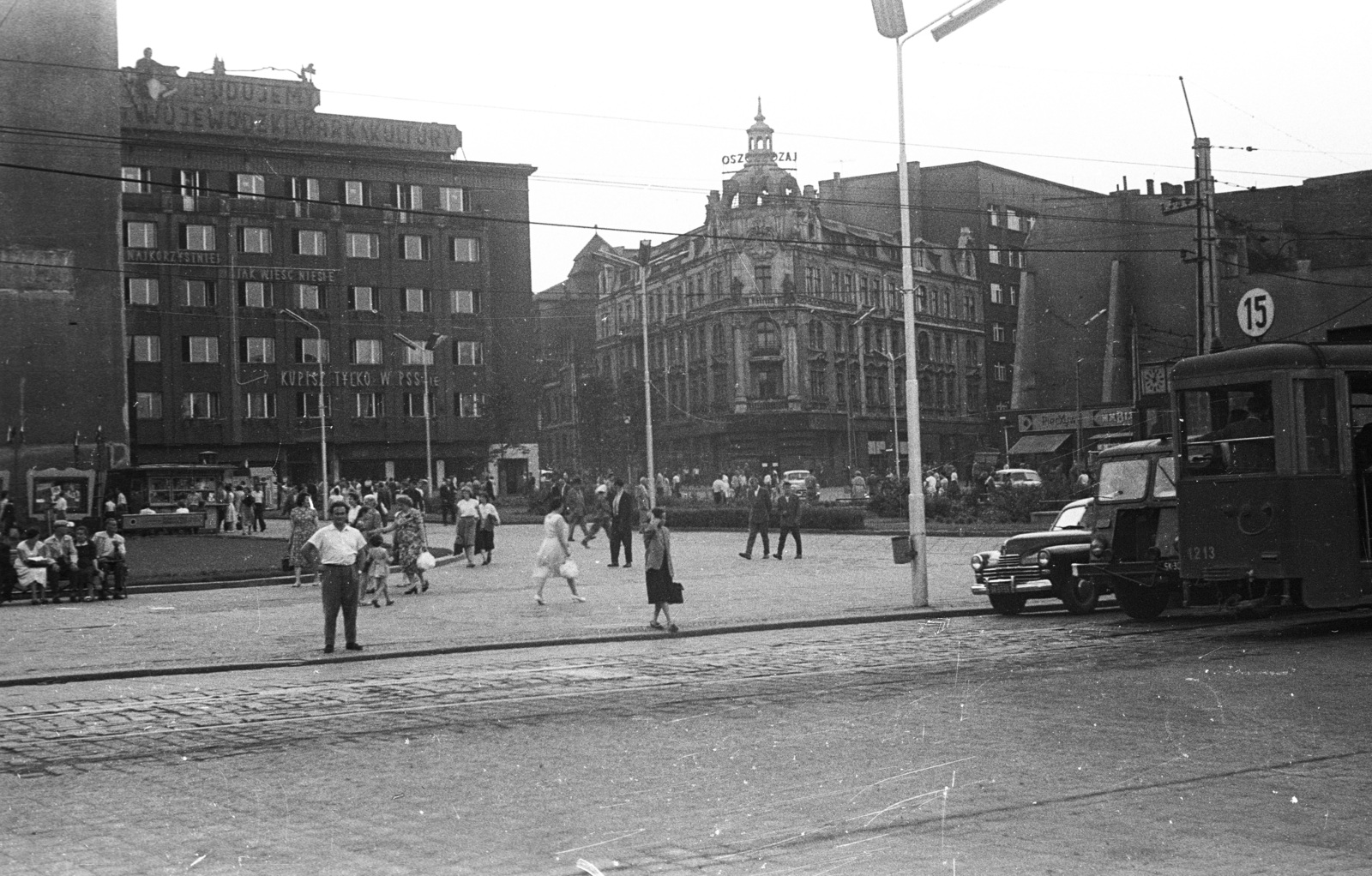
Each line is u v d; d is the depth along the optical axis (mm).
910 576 28875
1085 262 83438
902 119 23469
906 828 7523
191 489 56469
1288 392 16547
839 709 11891
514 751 10297
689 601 24047
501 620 21422
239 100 81938
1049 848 7016
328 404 83500
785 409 89438
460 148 88562
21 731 12094
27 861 7277
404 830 7812
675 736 10742
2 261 56844
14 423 56375
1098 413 78688
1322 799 8078
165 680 15789
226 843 7617
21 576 27109
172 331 79250
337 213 83812
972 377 107938
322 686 14641
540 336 119375
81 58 58938
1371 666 13914
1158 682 12977
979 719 11117
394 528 27531
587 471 98625
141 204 78438
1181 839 7160
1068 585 20938
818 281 91938
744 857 6973
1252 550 16781
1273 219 82688
